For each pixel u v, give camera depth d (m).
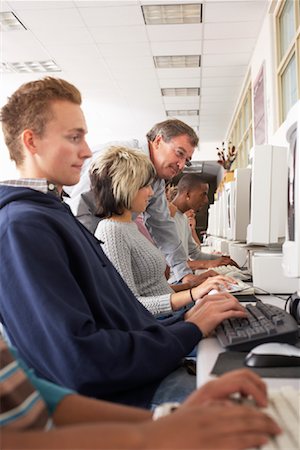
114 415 0.61
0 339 0.60
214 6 4.37
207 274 2.14
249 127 6.27
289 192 1.27
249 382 0.57
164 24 4.71
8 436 0.40
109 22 4.65
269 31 4.41
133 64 5.81
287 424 0.51
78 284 0.97
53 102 1.06
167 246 2.58
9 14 4.50
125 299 1.16
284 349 0.81
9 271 0.86
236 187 2.44
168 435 0.40
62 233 0.95
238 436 0.40
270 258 1.76
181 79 6.39
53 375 0.84
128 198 1.53
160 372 0.91
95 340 0.84
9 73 6.11
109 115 8.20
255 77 5.34
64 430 0.40
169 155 2.30
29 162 1.08
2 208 0.96
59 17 4.54
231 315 1.06
